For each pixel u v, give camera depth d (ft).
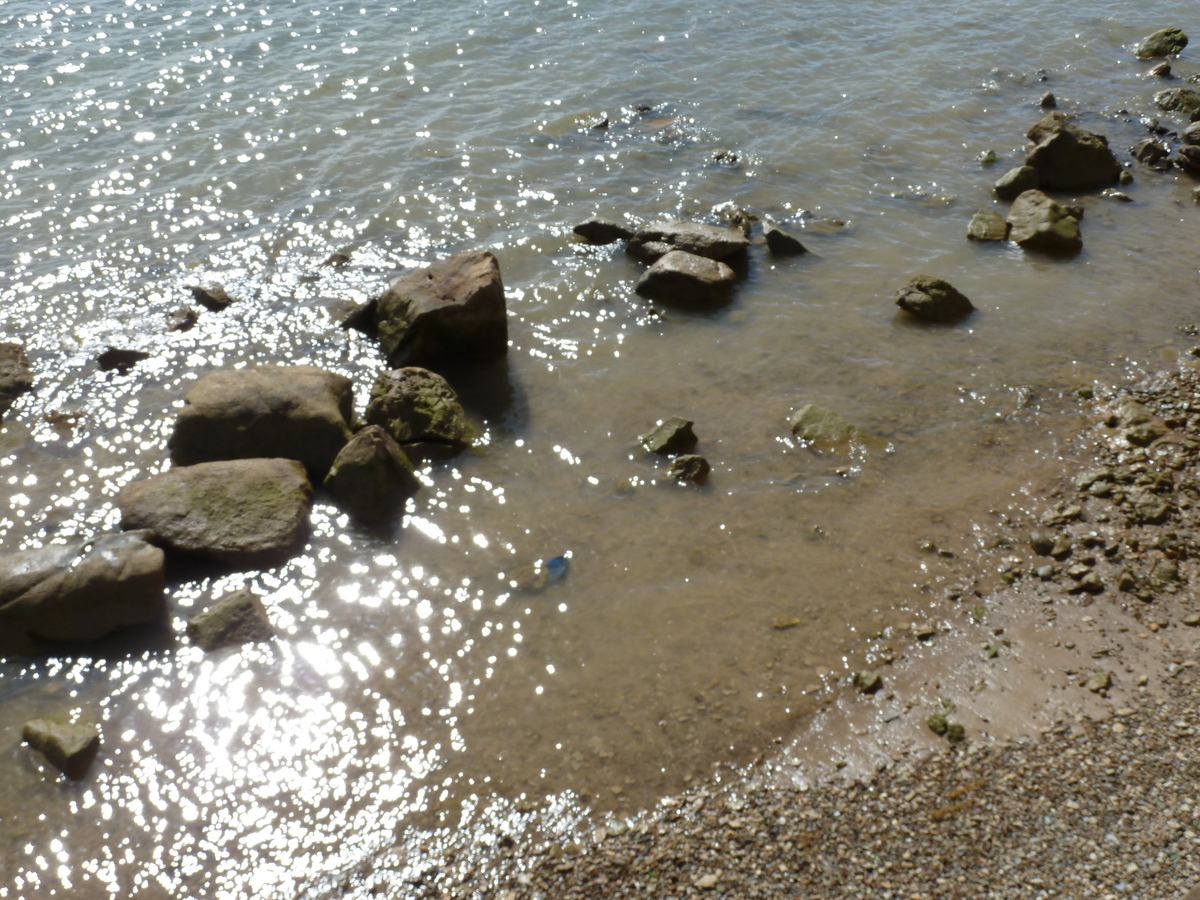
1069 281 50.06
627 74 74.64
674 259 49.08
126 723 27.45
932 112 69.97
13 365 41.73
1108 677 27.63
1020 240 53.62
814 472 36.94
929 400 40.96
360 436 35.40
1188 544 32.55
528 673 28.81
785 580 31.86
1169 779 24.09
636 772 25.57
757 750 26.04
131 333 45.11
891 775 25.13
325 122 65.98
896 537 33.53
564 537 33.99
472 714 27.55
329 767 26.12
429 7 85.71
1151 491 34.91
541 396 41.65
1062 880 21.70
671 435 37.78
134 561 30.14
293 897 22.99
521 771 25.77
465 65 75.25
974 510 34.68
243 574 32.42
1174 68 77.66
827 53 79.61
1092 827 23.00
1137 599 30.53
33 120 65.62
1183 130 67.62
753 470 37.09
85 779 25.88
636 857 23.34
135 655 29.50
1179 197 59.26
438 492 36.06
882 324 46.57
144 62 74.64
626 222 55.47
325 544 33.73
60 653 29.58
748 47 80.02
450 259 45.47
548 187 59.31
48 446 38.17
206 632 29.81
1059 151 59.88
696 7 87.35
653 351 44.80
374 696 28.22
